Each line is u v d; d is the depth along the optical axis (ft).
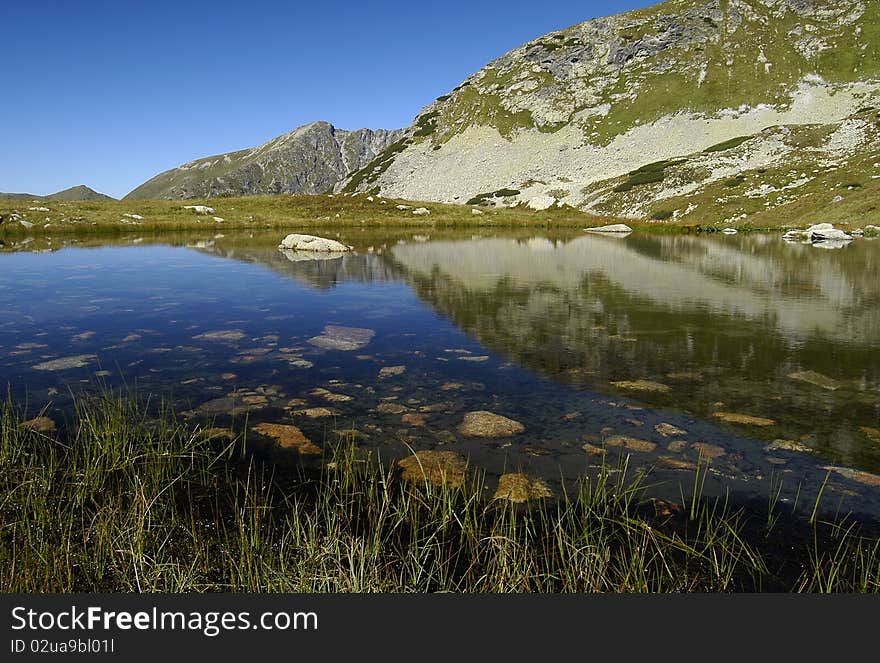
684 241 125.39
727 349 29.32
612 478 15.14
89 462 15.39
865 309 40.63
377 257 81.92
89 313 38.93
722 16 423.64
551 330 34.06
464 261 76.84
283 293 48.62
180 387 22.77
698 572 11.17
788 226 166.50
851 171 199.62
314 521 12.78
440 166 403.95
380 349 29.53
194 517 13.05
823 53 370.53
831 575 10.49
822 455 16.65
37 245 97.25
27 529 12.10
